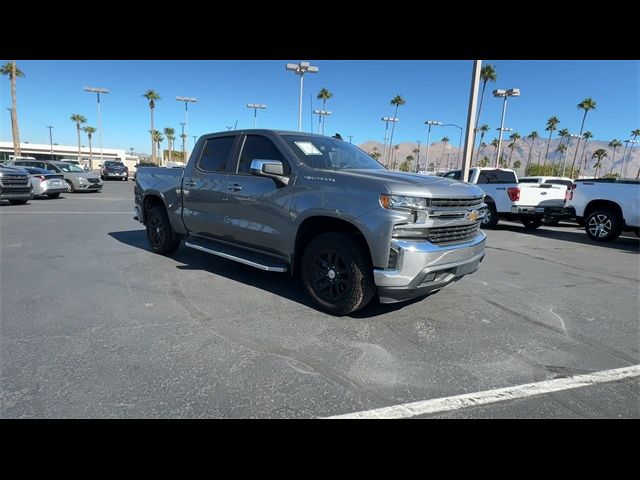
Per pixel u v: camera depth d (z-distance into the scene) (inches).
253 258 190.9
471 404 106.5
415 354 134.0
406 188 143.8
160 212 256.4
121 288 194.7
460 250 153.3
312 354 131.0
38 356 124.1
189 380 113.0
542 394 112.6
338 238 156.5
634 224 384.2
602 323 170.2
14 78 1334.9
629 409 106.7
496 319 169.8
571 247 376.2
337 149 199.5
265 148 190.4
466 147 534.3
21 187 559.5
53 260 250.1
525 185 460.8
